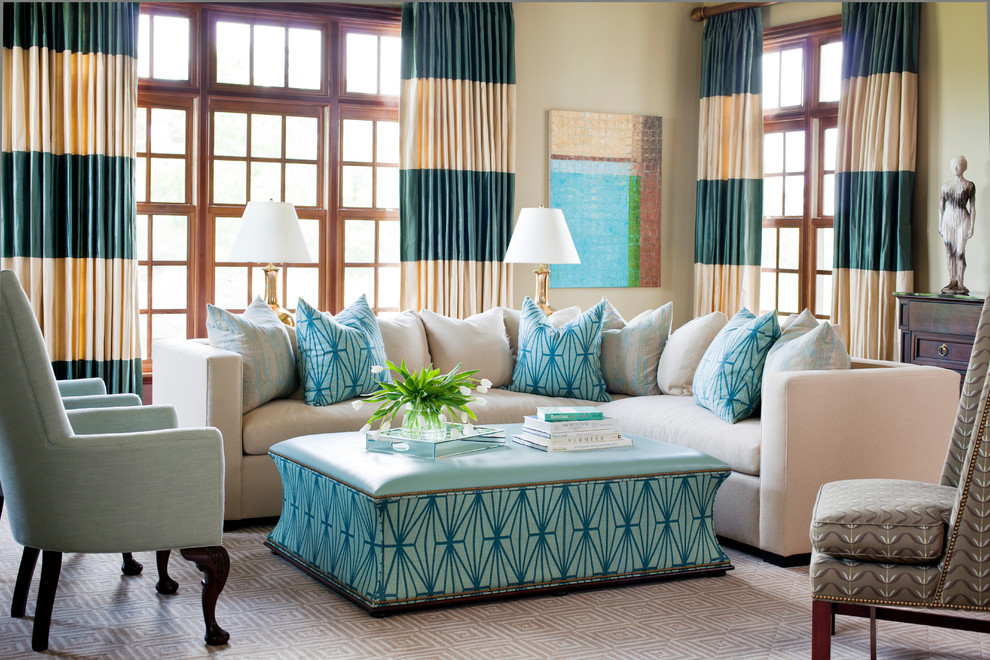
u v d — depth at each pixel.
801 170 6.83
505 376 5.08
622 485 3.28
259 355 4.21
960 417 2.66
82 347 5.57
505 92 6.39
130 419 3.24
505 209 6.45
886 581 2.38
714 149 6.91
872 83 6.09
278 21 6.05
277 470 4.11
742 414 3.96
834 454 3.57
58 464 2.60
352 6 6.14
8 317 2.57
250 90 6.01
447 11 6.20
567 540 3.21
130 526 2.64
